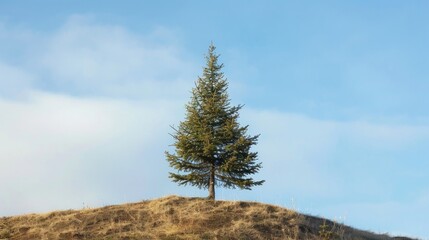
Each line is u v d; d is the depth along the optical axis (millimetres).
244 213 28109
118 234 25281
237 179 32188
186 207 28859
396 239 30984
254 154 32219
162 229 26031
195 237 24906
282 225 27219
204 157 32375
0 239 25656
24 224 27688
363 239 28312
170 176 32812
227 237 25156
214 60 34000
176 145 32531
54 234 25797
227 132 32188
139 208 29141
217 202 29844
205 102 33469
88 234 25578
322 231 27016
